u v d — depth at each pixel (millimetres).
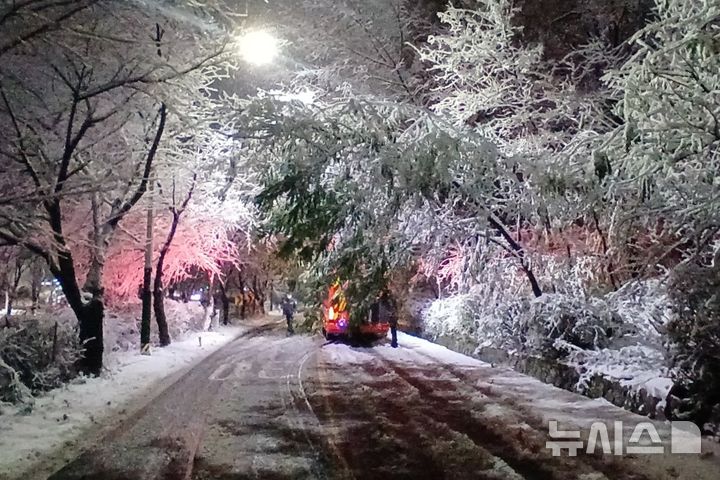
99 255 16469
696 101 9055
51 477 8008
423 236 15266
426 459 8539
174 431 10391
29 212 13492
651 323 11602
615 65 15648
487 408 11625
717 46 8969
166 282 27203
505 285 16812
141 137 17859
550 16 17141
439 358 19688
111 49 13102
